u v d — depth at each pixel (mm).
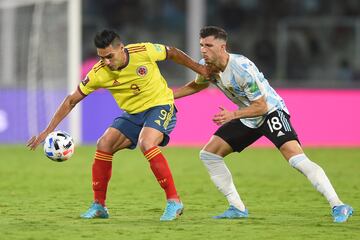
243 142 24312
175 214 23859
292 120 58531
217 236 20875
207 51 23000
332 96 58906
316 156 50781
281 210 26953
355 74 76500
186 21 86938
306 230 21953
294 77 79688
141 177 39094
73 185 35531
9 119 57938
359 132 58844
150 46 23609
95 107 58469
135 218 24531
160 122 23688
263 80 23578
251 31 85500
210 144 24422
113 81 23375
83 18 84625
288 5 85750
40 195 31641
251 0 86125
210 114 58594
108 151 23984
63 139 23750
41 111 57219
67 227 22375
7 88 57812
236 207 24766
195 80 25000
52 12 57031
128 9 86125
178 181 37312
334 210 23484
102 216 24469
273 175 40469
